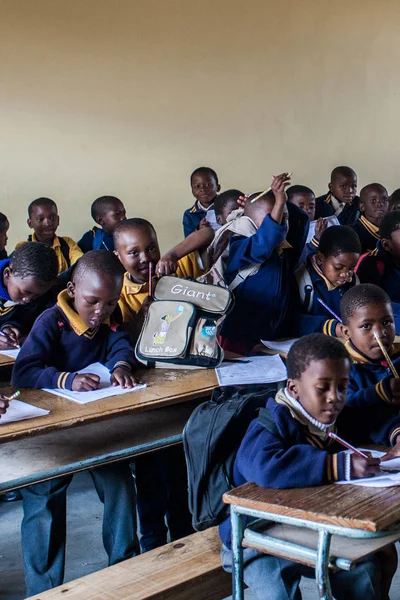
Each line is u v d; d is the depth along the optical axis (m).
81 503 3.04
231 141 6.35
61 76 5.42
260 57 6.48
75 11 5.43
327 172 7.14
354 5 7.17
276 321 2.86
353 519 1.39
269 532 1.62
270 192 2.78
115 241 2.74
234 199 3.96
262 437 1.63
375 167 7.57
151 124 5.86
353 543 1.56
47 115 5.39
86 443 2.19
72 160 5.52
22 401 2.10
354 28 7.21
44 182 5.42
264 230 2.68
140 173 5.85
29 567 2.16
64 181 5.50
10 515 2.93
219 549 1.88
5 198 5.28
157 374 2.38
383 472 1.60
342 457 1.56
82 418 1.97
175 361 2.41
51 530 2.14
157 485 2.46
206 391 2.22
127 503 2.23
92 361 2.39
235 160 6.40
